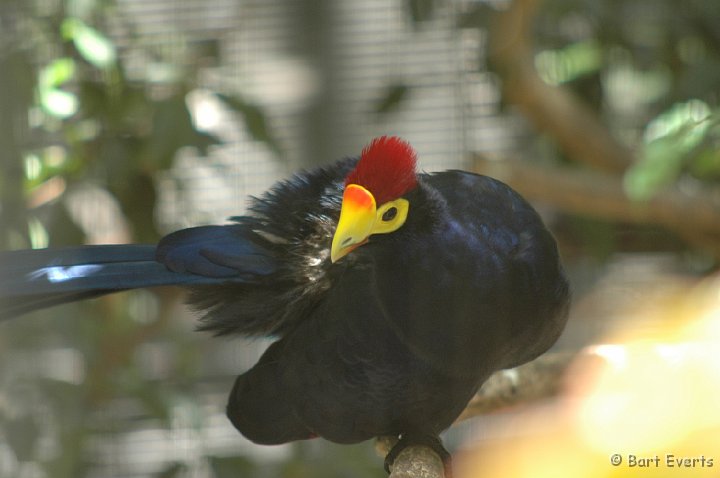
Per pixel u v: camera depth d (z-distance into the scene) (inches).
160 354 195.9
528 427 189.0
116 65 191.9
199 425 194.5
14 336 178.2
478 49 195.3
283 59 186.2
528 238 179.5
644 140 199.8
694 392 185.0
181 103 191.8
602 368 186.7
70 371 190.5
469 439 190.4
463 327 179.2
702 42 201.6
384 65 192.1
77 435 184.5
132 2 193.2
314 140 184.4
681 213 199.2
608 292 201.3
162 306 195.9
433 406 181.0
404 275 178.7
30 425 177.2
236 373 195.6
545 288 179.6
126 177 193.3
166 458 194.1
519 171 198.2
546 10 200.1
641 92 209.2
